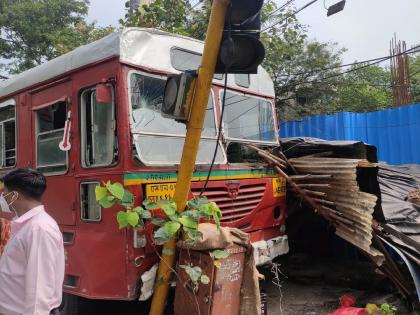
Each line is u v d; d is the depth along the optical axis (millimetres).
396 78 12352
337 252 7332
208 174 4434
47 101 5055
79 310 4797
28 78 5336
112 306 5680
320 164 5551
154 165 4363
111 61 4324
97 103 4477
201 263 3871
